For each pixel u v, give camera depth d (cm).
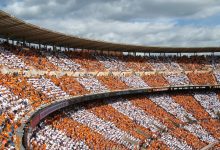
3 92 3650
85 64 6688
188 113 7394
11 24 4478
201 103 8000
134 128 5788
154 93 7719
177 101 7769
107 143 4703
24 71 4806
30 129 3055
